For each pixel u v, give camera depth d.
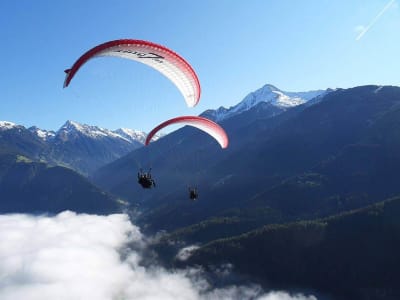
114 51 17.81
